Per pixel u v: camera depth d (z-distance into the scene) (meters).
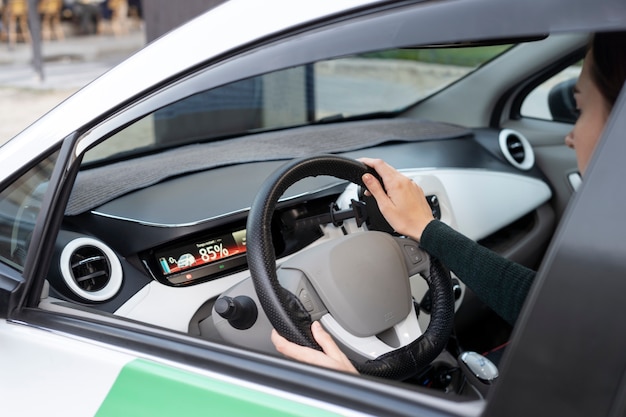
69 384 1.13
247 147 2.29
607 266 0.77
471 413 0.86
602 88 1.03
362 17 0.96
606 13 0.78
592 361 0.77
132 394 1.07
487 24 0.85
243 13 1.08
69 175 1.22
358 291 1.41
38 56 9.84
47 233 1.24
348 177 1.52
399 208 1.48
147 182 1.90
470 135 2.54
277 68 1.02
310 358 1.21
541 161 2.62
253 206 1.38
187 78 1.10
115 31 15.73
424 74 7.52
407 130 2.55
